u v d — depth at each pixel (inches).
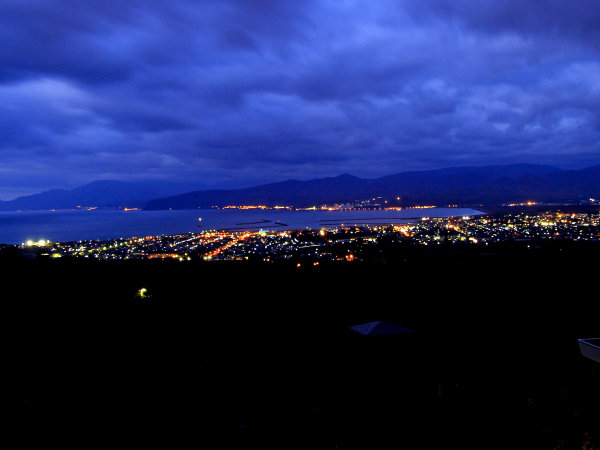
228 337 476.4
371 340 401.1
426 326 509.0
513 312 568.1
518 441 245.9
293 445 246.7
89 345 442.6
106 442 253.4
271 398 314.3
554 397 301.3
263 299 674.8
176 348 433.7
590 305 596.4
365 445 247.3
